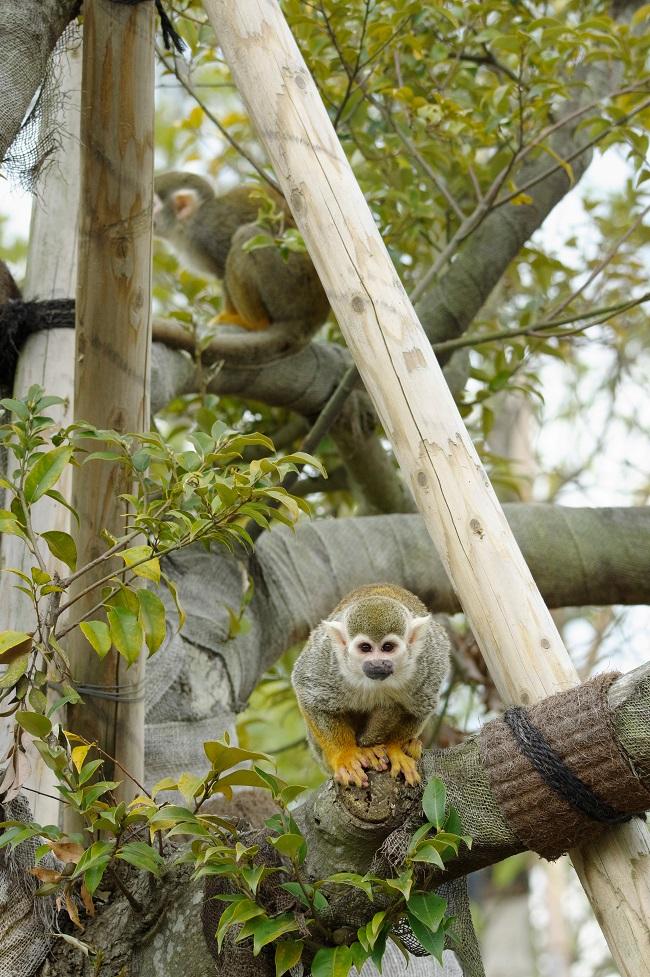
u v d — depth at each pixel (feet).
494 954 36.70
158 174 29.25
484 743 9.59
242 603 17.63
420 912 9.12
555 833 9.27
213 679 16.76
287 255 18.86
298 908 9.83
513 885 38.45
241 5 11.37
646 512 20.58
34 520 14.62
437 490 10.16
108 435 10.92
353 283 10.65
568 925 42.24
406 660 13.05
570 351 28.09
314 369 21.48
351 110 21.17
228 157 28.35
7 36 11.40
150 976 10.99
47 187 15.75
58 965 11.30
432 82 20.44
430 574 19.45
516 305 27.48
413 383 10.39
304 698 13.52
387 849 9.56
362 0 18.56
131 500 10.79
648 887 9.18
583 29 18.04
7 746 13.15
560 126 18.71
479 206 19.43
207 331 20.45
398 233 21.33
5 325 15.79
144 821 11.59
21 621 14.15
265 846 10.12
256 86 11.19
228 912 9.32
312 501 26.03
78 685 12.75
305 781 25.20
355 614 13.43
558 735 9.13
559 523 20.01
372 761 11.89
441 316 20.29
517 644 9.73
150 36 13.14
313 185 10.86
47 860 11.76
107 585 12.14
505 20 20.92
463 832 9.41
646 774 8.87
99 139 13.01
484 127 18.47
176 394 20.01
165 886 11.42
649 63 21.88
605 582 19.90
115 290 13.06
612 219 28.30
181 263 29.12
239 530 10.58
